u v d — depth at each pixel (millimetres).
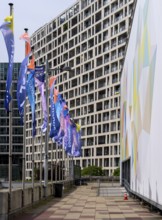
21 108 19906
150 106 20109
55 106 32500
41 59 148000
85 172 100562
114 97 109438
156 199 17938
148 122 20766
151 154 19672
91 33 123000
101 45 117500
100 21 118812
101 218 19156
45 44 146125
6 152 111250
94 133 116750
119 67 108750
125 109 41125
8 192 17297
